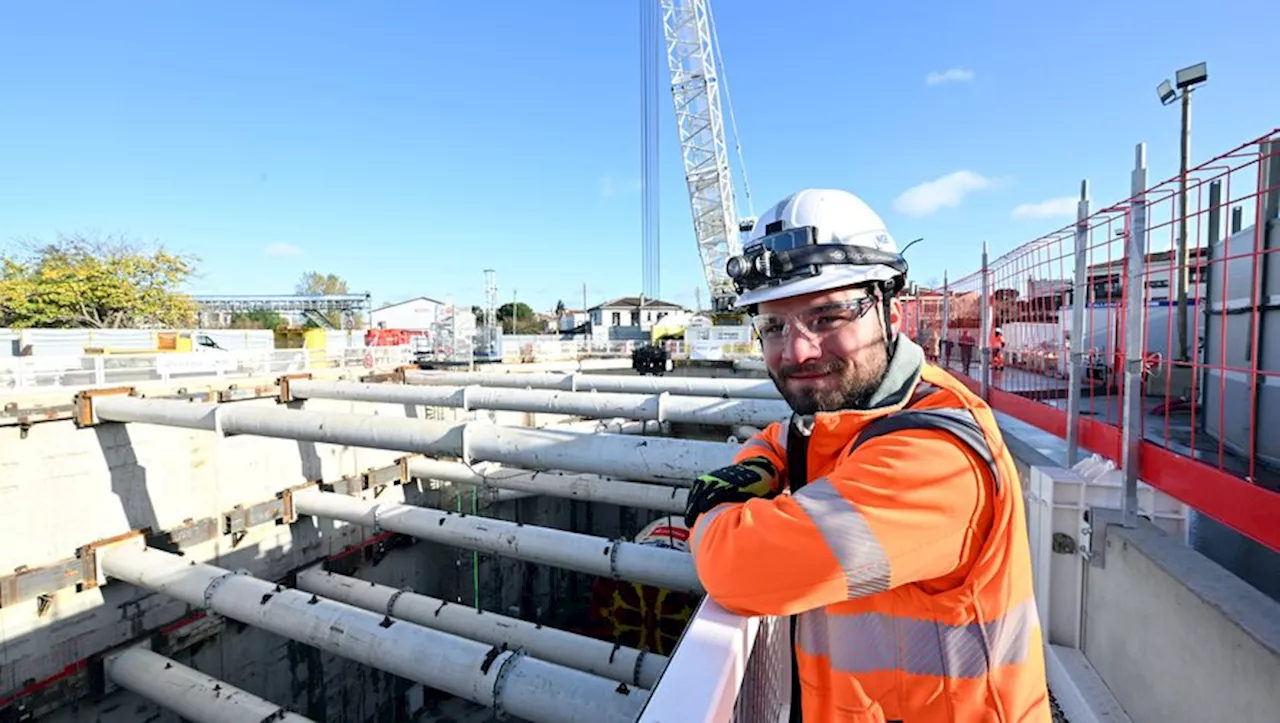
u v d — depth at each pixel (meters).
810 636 1.53
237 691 10.65
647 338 48.66
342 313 46.56
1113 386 5.04
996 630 1.31
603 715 7.55
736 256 1.74
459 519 12.72
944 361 9.21
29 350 19.34
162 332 22.58
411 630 8.89
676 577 9.91
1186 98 7.99
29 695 11.21
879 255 1.55
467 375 16.67
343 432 9.11
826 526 1.21
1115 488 3.53
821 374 1.55
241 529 14.57
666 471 6.92
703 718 1.06
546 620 22.36
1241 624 2.19
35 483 11.65
